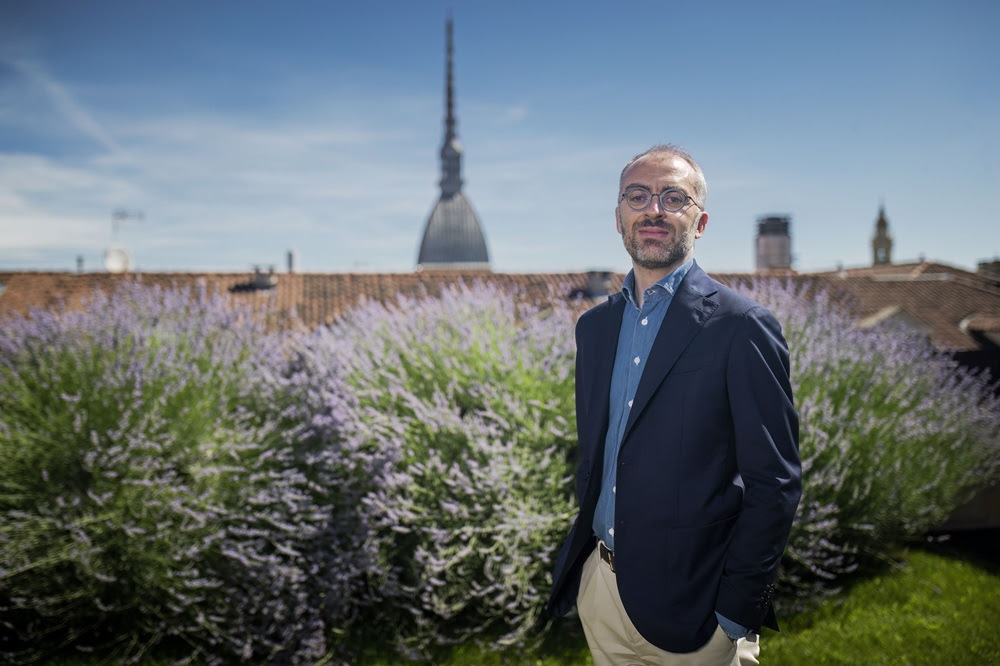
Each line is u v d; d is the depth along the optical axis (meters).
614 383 2.11
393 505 3.77
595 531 2.12
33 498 3.63
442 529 3.81
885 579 4.49
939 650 3.59
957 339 11.67
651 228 1.94
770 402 1.80
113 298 4.98
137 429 3.62
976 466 5.14
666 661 1.89
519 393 4.29
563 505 3.83
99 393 3.82
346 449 3.98
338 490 4.02
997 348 11.56
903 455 4.60
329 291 13.08
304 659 3.55
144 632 3.68
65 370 3.93
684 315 1.93
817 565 4.38
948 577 4.55
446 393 4.48
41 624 3.70
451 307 5.35
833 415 4.48
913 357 5.34
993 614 4.00
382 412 4.41
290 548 3.77
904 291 13.66
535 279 13.20
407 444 4.03
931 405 4.85
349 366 4.56
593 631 2.11
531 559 3.79
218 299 5.06
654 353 1.94
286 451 3.89
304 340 5.00
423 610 3.86
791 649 3.63
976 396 5.35
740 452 1.82
